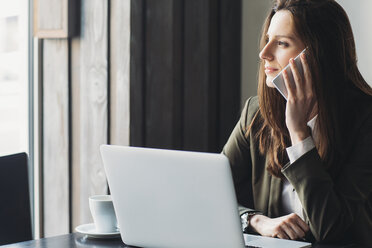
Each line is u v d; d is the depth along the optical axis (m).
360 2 2.96
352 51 1.97
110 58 2.89
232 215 1.45
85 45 2.94
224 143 3.26
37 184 3.14
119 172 1.63
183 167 1.50
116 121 2.88
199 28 3.09
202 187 1.48
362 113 1.91
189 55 3.07
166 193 1.55
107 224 1.77
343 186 1.85
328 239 1.80
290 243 1.68
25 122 3.17
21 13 3.18
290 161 1.86
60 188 3.08
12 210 1.75
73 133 3.05
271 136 2.06
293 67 1.87
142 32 2.87
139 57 2.87
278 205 2.03
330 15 1.92
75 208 3.06
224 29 3.24
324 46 1.90
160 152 1.54
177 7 2.97
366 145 1.87
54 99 3.06
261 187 2.11
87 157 2.97
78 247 1.63
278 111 2.01
